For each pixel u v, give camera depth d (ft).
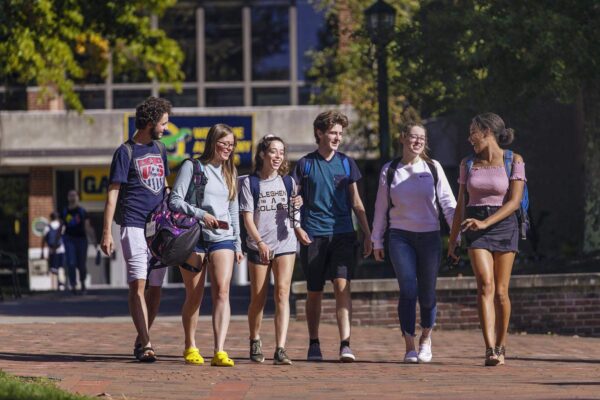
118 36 193.67
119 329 114.83
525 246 246.27
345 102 276.41
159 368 74.54
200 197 77.71
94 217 289.94
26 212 290.97
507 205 80.07
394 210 84.07
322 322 126.21
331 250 83.51
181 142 250.57
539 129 247.50
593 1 148.05
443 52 160.04
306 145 278.87
